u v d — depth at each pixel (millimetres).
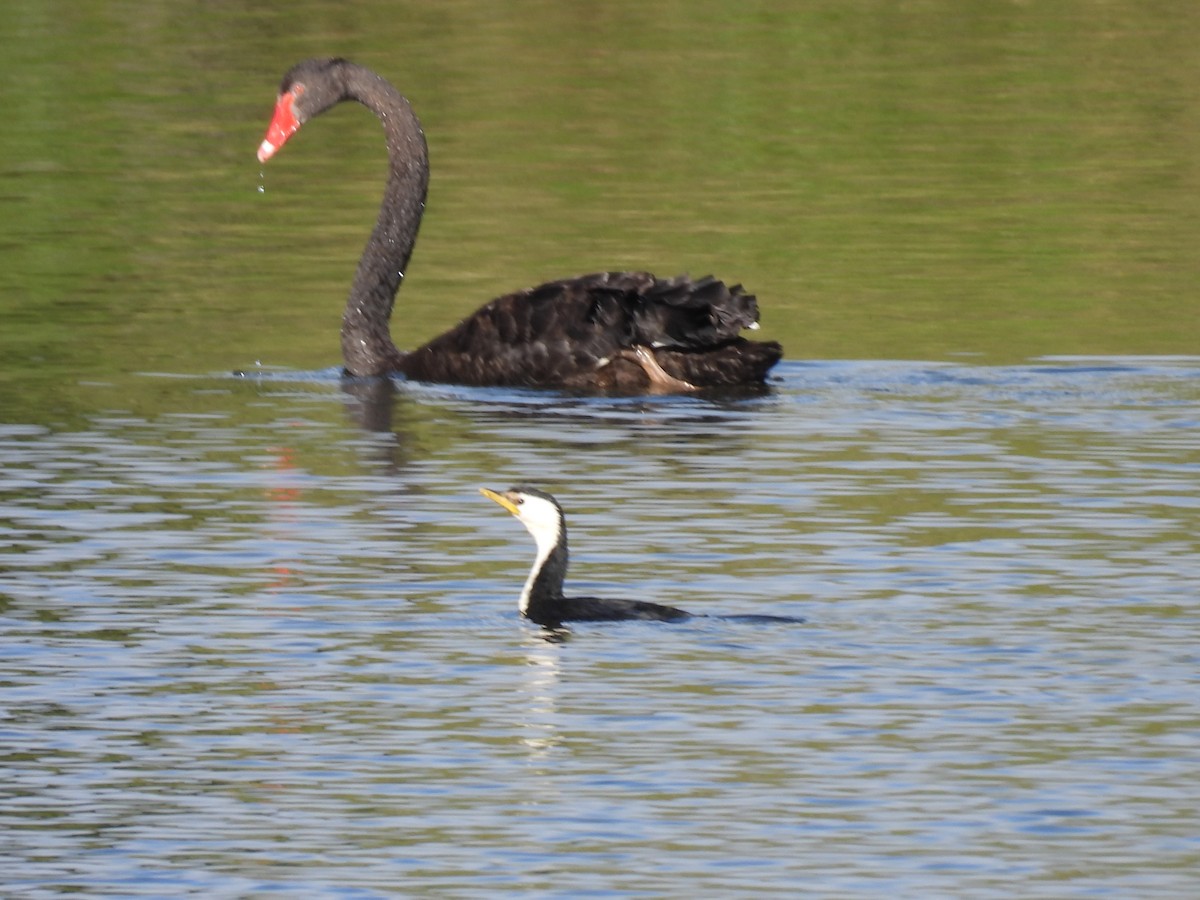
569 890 10375
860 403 20500
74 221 28531
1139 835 10883
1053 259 26141
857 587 14859
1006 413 19969
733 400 20781
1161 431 19281
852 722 12367
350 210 29266
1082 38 39688
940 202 29031
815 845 10805
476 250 26719
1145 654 13398
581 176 30469
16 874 10680
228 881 10586
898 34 40281
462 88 35656
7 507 17109
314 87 23594
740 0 43312
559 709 12633
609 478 17906
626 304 21422
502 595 14938
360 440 19328
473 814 11227
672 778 11633
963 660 13336
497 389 21531
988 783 11500
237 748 12133
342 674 13320
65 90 35719
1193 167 30766
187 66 37344
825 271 25656
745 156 31578
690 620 14164
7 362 22219
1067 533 16125
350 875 10594
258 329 23797
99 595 14906
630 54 38438
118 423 19859
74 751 12133
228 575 15391
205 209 29266
